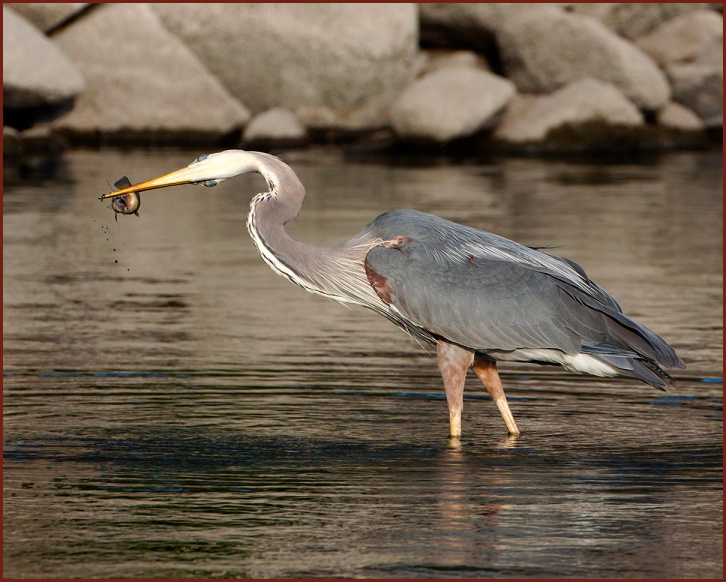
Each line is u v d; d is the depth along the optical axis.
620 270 19.42
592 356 10.47
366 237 11.15
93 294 17.44
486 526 8.11
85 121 37.94
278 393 11.96
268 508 8.46
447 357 10.66
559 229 23.41
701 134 41.44
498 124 39.75
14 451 9.88
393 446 10.14
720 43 42.12
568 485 9.03
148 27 38.03
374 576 7.21
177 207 27.52
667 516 8.35
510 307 10.50
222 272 19.39
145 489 8.88
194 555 7.54
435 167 35.06
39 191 28.36
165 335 14.74
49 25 37.78
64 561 7.43
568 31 40.31
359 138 40.47
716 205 27.59
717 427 10.79
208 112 38.16
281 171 11.06
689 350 14.05
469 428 10.79
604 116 39.38
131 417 10.98
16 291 17.59
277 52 39.72
